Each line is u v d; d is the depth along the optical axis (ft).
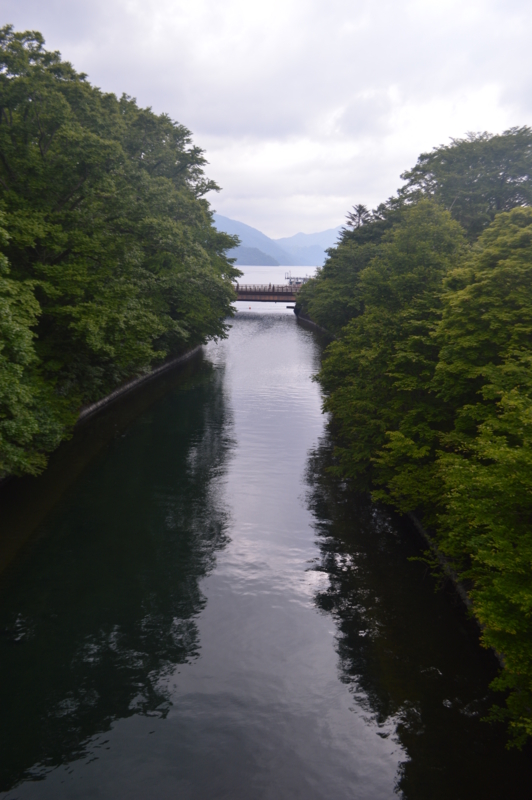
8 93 77.92
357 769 33.19
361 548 61.82
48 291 77.87
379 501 75.36
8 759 33.88
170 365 187.62
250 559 59.11
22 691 39.42
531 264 48.83
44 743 35.09
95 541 62.49
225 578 55.21
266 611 49.62
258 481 82.79
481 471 36.14
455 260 75.92
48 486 77.71
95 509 71.20
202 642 45.24
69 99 95.76
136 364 134.51
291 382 165.27
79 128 86.84
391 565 58.03
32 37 88.38
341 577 55.52
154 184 145.07
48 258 88.12
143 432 107.76
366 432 69.21
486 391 45.34
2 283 57.36
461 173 139.44
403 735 35.78
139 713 37.55
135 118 157.48
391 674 41.50
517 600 27.99
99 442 99.60
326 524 68.08
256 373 180.86
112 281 97.86
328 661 43.01
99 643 44.93
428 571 56.70
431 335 56.08
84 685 40.22
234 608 50.08
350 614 49.29
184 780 32.48
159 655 43.62
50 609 49.47
